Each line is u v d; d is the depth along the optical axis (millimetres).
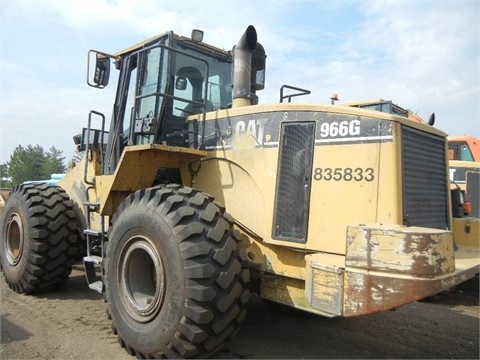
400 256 2625
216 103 4941
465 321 4746
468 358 3686
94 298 5207
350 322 4531
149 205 3459
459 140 10078
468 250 3973
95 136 5430
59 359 3420
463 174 7703
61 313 4605
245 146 3844
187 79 4656
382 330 4336
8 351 3559
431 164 3672
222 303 3076
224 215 3406
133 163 4062
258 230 3678
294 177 3488
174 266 3139
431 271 2576
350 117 3303
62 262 5246
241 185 3840
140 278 3648
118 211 3795
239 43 4164
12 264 5434
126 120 4895
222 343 3189
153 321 3289
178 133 4301
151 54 4590
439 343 4039
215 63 5020
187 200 3375
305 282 3252
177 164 4277
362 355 3666
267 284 3633
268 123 3707
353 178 3234
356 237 2799
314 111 3475
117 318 3584
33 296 5277
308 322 4477
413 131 3396
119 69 5227
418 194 3416
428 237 2596
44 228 5148
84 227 5328
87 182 5102
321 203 3336
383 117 3182
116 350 3604
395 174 3117
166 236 3227
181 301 3062
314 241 3318
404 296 2592
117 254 3668
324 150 3381
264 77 4688
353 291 2779
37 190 5426
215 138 4102
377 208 3135
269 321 4480
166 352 3145
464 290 5629
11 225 5590
